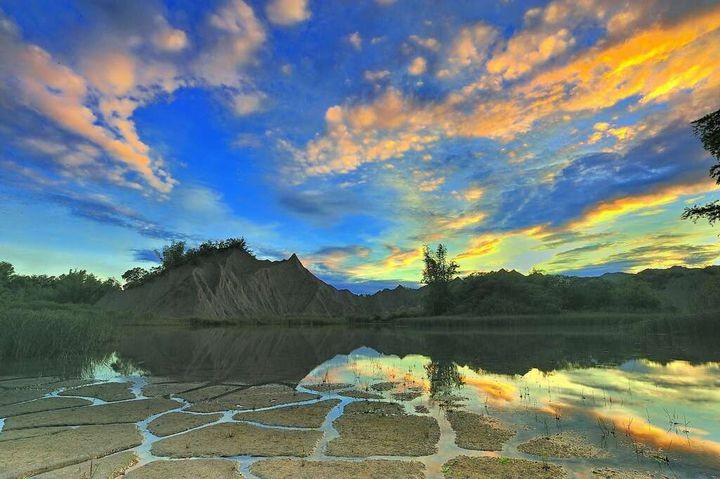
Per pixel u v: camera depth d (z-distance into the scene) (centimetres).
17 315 2078
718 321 2509
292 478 590
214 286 8231
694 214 2250
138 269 8988
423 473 605
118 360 2006
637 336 2705
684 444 712
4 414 985
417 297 11556
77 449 720
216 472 619
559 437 761
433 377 1441
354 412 977
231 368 1738
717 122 2038
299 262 11112
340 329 5188
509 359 1828
